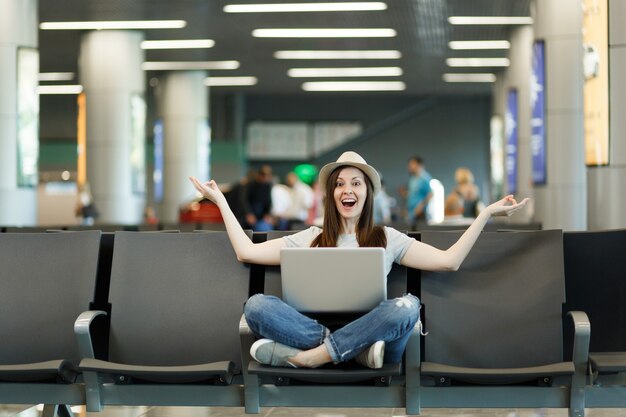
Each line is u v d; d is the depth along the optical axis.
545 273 4.92
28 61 15.91
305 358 4.56
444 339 4.89
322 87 35.94
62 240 5.29
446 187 38.56
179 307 5.08
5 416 6.13
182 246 5.17
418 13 22.17
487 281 4.95
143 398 4.91
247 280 5.07
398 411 6.22
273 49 27.48
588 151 9.91
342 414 6.13
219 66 30.95
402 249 4.89
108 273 5.36
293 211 21.88
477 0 20.72
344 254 4.61
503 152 31.48
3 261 5.29
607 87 9.75
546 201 17.55
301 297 4.70
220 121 38.50
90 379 4.89
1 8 15.72
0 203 15.41
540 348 4.84
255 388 4.79
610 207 9.79
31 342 5.17
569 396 4.70
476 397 4.75
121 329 5.09
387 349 4.64
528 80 24.19
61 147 38.09
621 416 6.00
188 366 4.76
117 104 24.31
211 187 5.09
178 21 23.36
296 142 39.28
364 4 21.23
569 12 17.41
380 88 36.12
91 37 24.44
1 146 15.55
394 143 38.78
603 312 5.07
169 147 31.91
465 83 34.53
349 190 4.89
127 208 24.30
